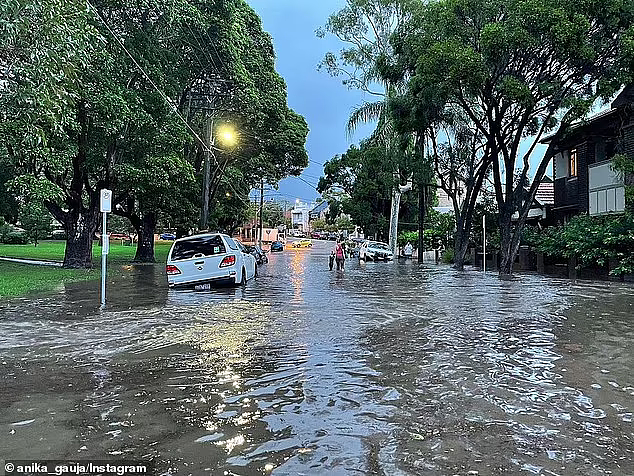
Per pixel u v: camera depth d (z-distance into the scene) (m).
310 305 11.79
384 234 62.19
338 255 27.59
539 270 25.03
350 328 8.77
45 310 10.78
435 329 8.72
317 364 6.36
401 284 18.00
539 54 20.23
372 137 38.53
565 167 32.81
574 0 18.78
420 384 5.53
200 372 5.99
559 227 26.33
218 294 14.06
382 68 26.77
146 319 9.63
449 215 43.16
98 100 18.64
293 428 4.28
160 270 24.42
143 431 4.20
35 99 10.90
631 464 3.62
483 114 26.80
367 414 4.62
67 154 18.67
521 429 4.27
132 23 21.20
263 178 48.94
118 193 27.94
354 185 61.88
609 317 10.13
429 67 19.95
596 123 27.20
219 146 35.94
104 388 5.38
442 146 31.62
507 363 6.42
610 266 20.03
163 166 24.27
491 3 20.33
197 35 24.16
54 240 85.06
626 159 21.17
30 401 4.96
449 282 19.02
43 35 10.43
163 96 22.08
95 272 22.62
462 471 3.50
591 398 5.08
